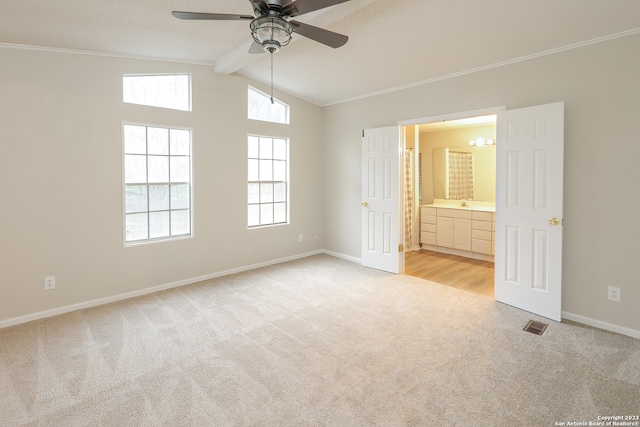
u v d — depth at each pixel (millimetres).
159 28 3041
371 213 4938
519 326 3078
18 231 3141
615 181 2928
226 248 4629
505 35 3033
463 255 5848
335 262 5301
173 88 4090
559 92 3193
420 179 6770
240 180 4715
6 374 2350
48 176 3264
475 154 6012
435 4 2662
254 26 2051
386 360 2527
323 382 2268
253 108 4879
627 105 2844
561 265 3145
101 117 3533
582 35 2936
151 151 3965
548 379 2285
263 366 2455
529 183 3316
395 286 4184
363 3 2533
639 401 2062
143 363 2494
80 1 2445
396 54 3596
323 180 5809
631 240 2875
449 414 1963
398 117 4598
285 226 5328
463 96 3908
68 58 3318
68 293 3426
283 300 3715
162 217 4094
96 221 3559
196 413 1975
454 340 2824
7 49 3020
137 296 3848
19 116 3096
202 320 3219
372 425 1883
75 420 1918
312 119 5586
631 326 2900
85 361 2518
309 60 3926
